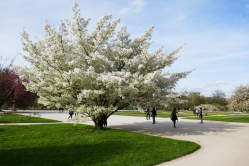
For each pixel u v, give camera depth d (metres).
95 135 10.56
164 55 11.78
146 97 11.30
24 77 9.91
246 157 6.98
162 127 16.05
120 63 12.73
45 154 6.82
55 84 9.16
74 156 6.64
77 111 9.38
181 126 16.89
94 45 11.66
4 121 16.33
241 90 27.12
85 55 11.02
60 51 9.60
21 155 6.61
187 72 12.22
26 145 8.02
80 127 13.62
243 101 26.69
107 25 11.08
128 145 8.38
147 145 8.43
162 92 12.17
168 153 7.25
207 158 6.87
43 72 9.57
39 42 10.84
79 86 9.62
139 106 10.95
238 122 21.20
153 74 9.25
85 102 10.45
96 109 9.92
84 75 8.62
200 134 12.41
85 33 11.85
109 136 10.36
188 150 7.75
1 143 8.26
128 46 12.12
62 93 10.45
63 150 7.40
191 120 24.14
